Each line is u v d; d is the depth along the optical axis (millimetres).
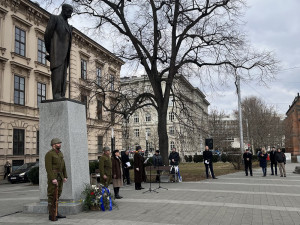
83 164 7883
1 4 24141
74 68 32094
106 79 19406
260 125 49812
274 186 12430
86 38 33656
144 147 59938
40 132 7703
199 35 17875
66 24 8398
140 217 6492
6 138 24375
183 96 20391
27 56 27062
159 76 18688
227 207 7625
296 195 9766
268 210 7230
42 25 29281
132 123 59688
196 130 21078
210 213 6879
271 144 50719
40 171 7551
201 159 47094
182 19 17734
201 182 14508
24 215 6961
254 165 31609
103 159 8703
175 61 18297
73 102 7828
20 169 22156
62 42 8211
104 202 7344
